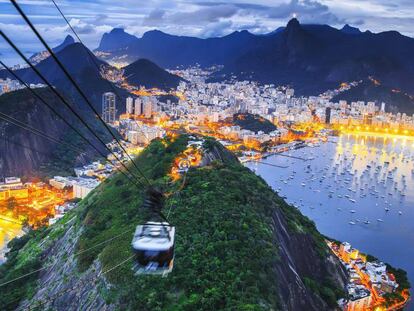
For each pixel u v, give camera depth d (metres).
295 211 88.75
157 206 20.28
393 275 100.81
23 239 96.69
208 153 87.44
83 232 71.44
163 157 87.12
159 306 44.22
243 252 53.12
